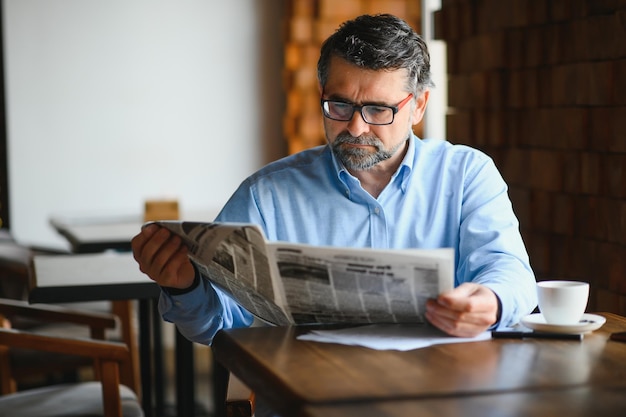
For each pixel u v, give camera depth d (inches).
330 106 69.8
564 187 104.6
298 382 49.7
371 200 75.6
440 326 59.6
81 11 228.8
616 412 44.4
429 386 48.8
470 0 124.0
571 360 54.0
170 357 210.8
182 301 68.9
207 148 238.8
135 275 110.0
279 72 241.6
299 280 59.8
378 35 68.4
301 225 76.5
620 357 54.7
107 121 232.4
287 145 242.8
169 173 237.1
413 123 75.4
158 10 233.3
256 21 239.3
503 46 115.4
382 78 68.4
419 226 76.2
